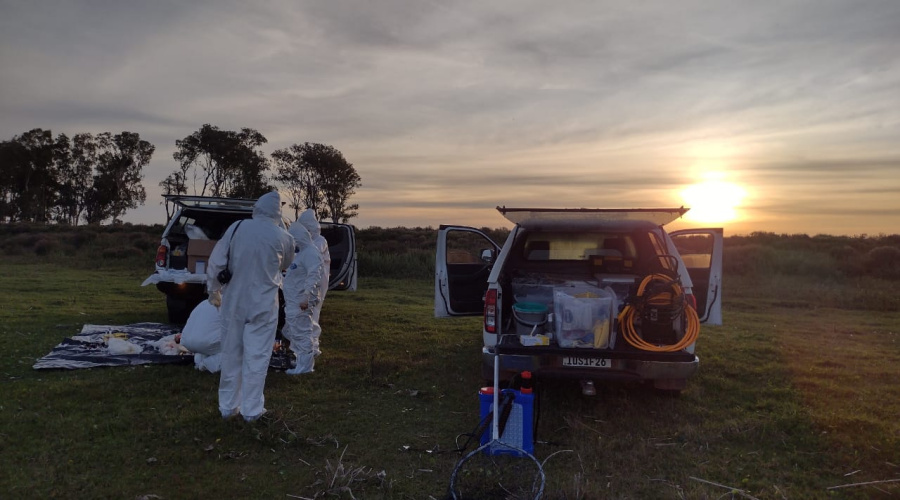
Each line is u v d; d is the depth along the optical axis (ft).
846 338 30.30
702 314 19.47
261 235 16.34
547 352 16.24
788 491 12.89
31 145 203.92
